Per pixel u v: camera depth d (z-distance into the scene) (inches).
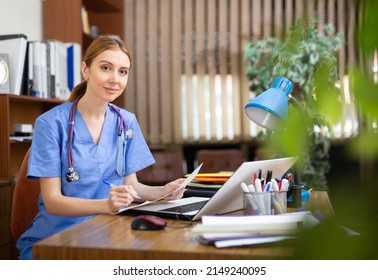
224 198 45.9
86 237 38.2
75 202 51.7
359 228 14.7
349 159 12.8
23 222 64.4
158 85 189.0
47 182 56.8
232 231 35.0
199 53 189.0
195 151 192.1
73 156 59.7
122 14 168.4
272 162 48.8
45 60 107.3
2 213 87.1
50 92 109.0
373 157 12.3
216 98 189.9
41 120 59.2
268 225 35.0
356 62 12.0
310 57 131.9
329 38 145.8
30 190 64.1
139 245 35.1
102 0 153.7
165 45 187.8
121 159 64.1
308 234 14.6
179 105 189.0
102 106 61.3
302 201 60.1
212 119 189.5
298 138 17.5
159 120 189.3
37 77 105.0
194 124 190.2
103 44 57.9
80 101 61.6
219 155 162.9
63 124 59.9
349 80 12.2
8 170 92.7
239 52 189.9
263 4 188.7
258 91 163.3
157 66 188.5
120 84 58.5
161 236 38.6
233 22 189.0
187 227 42.7
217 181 65.7
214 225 35.1
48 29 131.5
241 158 163.5
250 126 189.2
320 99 13.6
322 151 156.2
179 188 55.6
